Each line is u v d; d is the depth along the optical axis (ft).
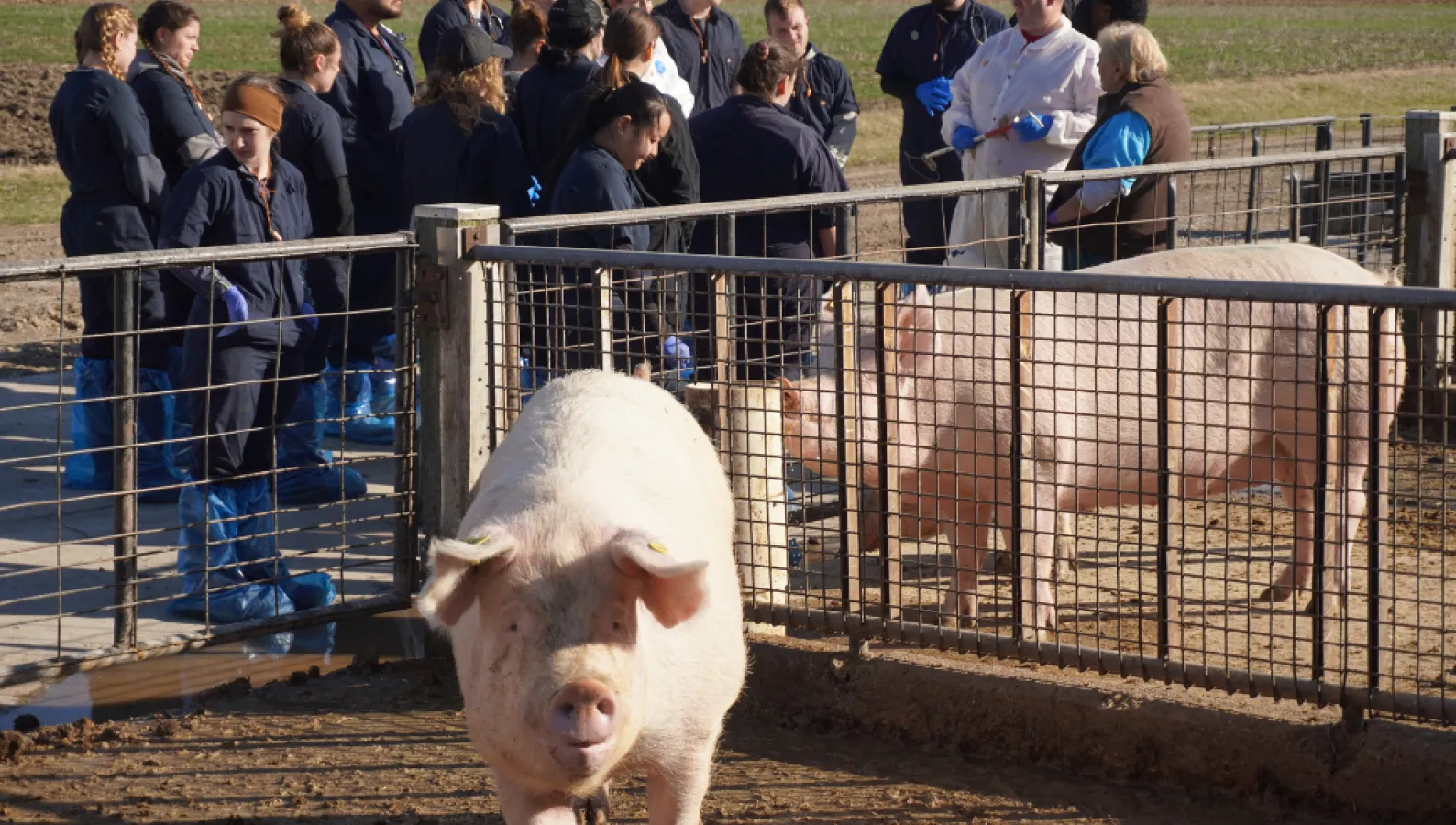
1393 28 176.14
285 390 21.30
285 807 14.55
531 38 29.81
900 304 17.30
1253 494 24.38
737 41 34.19
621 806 14.93
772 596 17.13
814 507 21.20
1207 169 24.53
